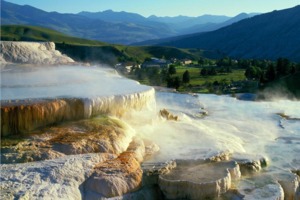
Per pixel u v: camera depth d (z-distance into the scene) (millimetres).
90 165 14484
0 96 17828
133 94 19609
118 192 14070
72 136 16078
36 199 12391
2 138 15461
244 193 15547
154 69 96938
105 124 17469
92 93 19125
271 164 18625
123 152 16172
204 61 141500
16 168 13664
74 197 13203
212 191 15203
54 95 18266
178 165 16797
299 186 17375
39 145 15203
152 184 15711
